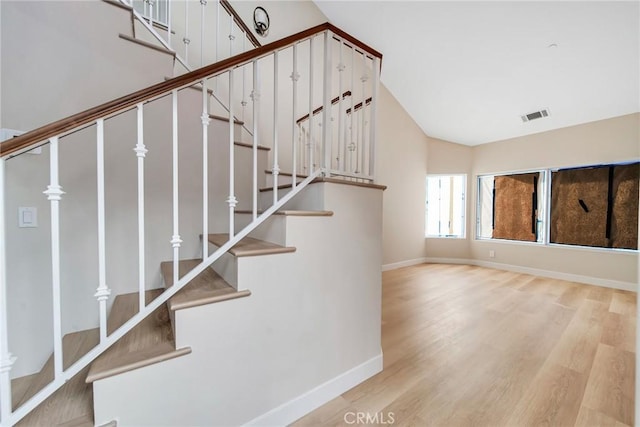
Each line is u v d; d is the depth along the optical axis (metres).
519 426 1.37
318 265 1.50
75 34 1.62
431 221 5.72
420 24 2.91
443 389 1.65
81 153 1.61
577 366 1.89
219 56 2.98
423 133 5.43
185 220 1.98
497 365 1.90
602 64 2.76
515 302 3.20
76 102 1.62
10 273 1.41
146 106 1.82
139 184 1.05
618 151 3.79
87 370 1.28
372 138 1.84
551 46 2.65
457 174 5.48
